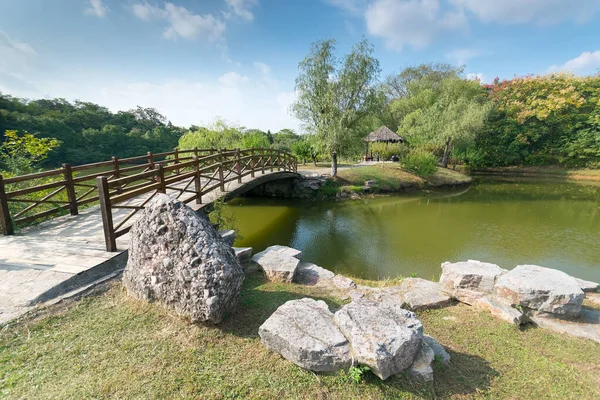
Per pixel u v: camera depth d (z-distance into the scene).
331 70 15.45
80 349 2.33
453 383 2.37
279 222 10.83
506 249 8.30
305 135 16.88
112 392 1.95
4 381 2.00
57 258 3.66
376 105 15.92
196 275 2.63
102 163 6.64
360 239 9.09
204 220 3.08
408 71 33.97
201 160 6.49
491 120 28.81
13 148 7.59
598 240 9.04
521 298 3.52
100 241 4.29
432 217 11.74
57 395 1.91
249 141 20.09
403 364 2.22
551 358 2.81
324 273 4.61
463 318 3.52
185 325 2.66
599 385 2.48
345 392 2.07
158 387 2.01
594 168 24.95
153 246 2.91
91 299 3.03
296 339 2.28
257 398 1.98
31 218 5.07
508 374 2.55
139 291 3.00
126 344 2.40
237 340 2.54
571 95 26.77
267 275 4.24
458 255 7.86
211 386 2.04
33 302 2.82
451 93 24.88
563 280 3.67
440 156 25.84
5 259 3.63
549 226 10.52
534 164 27.88
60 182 5.57
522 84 30.34
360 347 2.16
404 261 7.46
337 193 15.01
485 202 14.65
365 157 25.31
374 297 3.89
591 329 3.30
